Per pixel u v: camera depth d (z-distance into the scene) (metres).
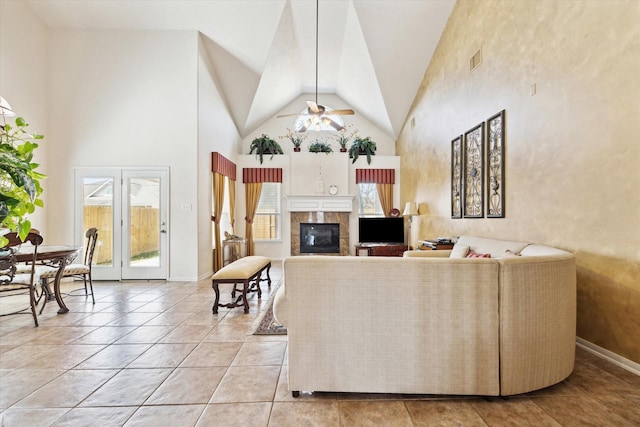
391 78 6.26
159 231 5.33
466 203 4.43
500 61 3.61
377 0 4.93
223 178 6.41
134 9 5.00
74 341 2.76
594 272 2.44
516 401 1.86
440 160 5.39
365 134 8.37
